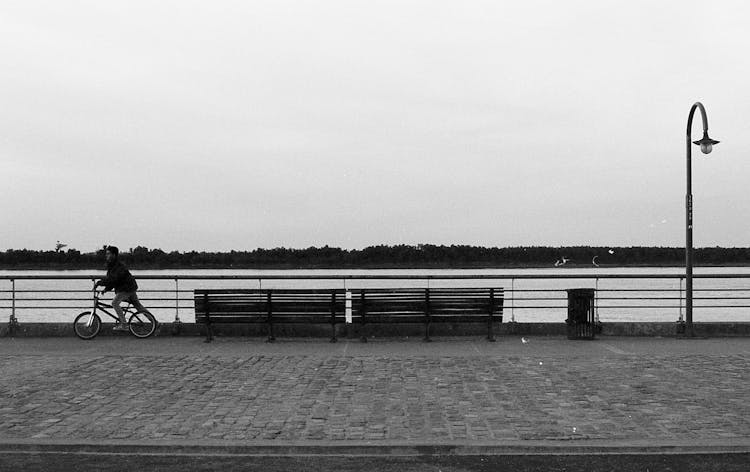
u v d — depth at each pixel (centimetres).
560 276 1645
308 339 1620
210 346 1514
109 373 1192
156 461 716
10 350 1462
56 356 1377
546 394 1008
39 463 711
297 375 1169
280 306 1562
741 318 3975
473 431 809
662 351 1412
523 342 1556
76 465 702
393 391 1036
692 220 1652
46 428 838
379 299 1556
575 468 684
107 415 900
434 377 1144
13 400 988
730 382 1090
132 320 1656
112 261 1633
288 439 780
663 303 5494
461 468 686
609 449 742
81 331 1642
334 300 1553
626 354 1373
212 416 891
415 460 717
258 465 700
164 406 948
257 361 1313
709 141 1596
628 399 972
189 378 1145
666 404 940
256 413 905
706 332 1669
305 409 925
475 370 1206
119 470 686
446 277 1622
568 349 1446
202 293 1568
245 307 1567
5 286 7506
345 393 1023
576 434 793
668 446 745
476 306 1568
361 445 748
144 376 1165
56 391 1047
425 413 898
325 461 713
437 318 1566
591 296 1596
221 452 751
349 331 1652
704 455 727
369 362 1296
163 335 1684
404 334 1659
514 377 1139
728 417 867
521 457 724
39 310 4753
